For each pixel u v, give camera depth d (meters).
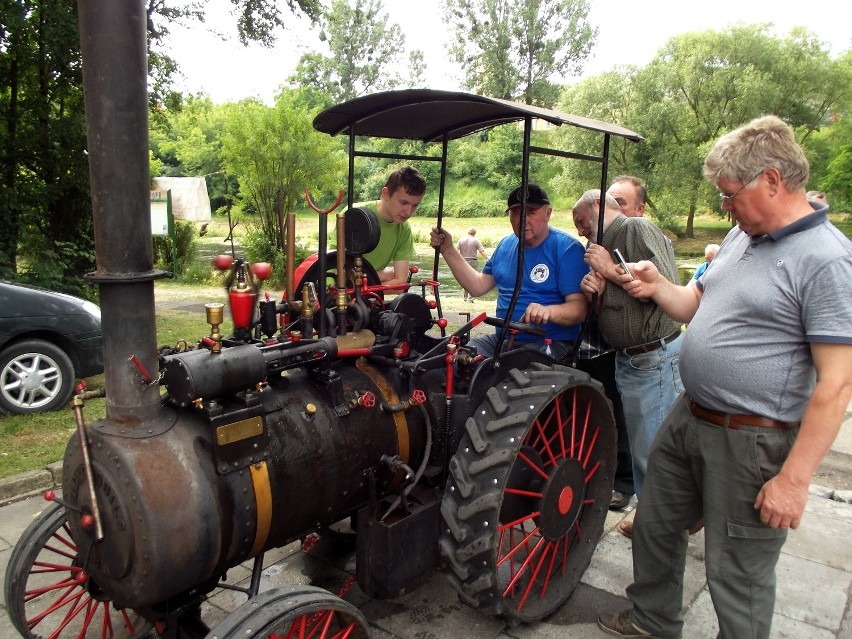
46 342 5.09
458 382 2.68
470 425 2.45
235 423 1.90
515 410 2.43
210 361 1.84
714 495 2.17
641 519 2.48
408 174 3.31
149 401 1.85
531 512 2.65
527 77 52.00
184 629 2.09
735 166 1.96
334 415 2.22
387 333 2.57
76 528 1.89
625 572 3.10
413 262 19.48
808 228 1.95
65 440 4.47
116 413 1.83
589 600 2.87
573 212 3.44
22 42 8.52
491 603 2.31
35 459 4.09
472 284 3.74
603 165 2.98
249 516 1.93
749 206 1.99
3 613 2.69
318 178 15.13
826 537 3.45
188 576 1.82
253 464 1.94
